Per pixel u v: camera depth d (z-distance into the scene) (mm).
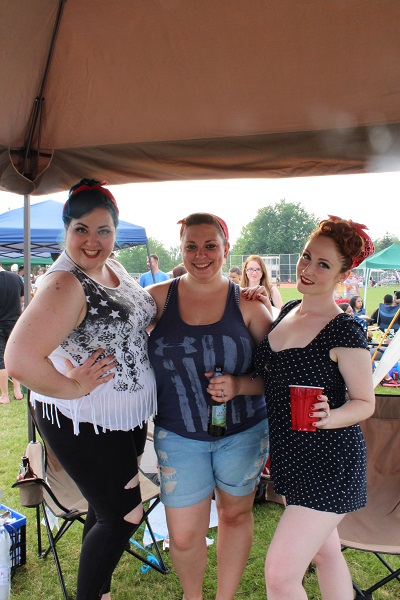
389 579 2262
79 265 1829
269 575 1706
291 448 1843
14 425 5488
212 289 2150
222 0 1938
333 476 1775
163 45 2229
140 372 1975
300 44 2131
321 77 2312
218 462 2133
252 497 2195
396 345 3082
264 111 2607
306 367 1822
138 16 2086
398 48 2090
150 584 2607
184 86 2461
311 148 2736
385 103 2451
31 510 3416
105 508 1925
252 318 2148
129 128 2844
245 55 2223
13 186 2891
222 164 2902
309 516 1761
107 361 1831
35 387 1643
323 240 1854
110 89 2541
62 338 1705
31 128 2809
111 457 1904
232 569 2182
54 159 3047
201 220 2104
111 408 1872
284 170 2830
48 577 2641
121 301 1909
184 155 2938
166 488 2111
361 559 2857
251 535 2219
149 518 3207
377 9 1920
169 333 2084
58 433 1894
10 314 6438
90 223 1802
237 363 2078
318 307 1906
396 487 2643
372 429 2746
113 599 2482
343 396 1857
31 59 2340
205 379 2070
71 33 2229
